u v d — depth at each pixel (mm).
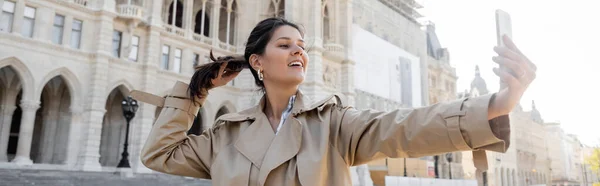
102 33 31203
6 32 26766
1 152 31359
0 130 31609
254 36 2320
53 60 28953
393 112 1872
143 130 33188
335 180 1898
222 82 2383
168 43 37156
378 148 1850
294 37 2219
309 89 41000
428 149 1687
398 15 58656
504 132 1513
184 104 2307
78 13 30672
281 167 1932
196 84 2293
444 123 1603
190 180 30062
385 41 52250
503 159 62125
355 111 2088
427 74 65062
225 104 40500
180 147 2305
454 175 61438
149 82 34000
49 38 29047
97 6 31781
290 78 2123
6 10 27531
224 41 46281
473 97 1626
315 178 1835
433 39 80062
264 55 2215
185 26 39250
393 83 52094
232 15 46250
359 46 48312
